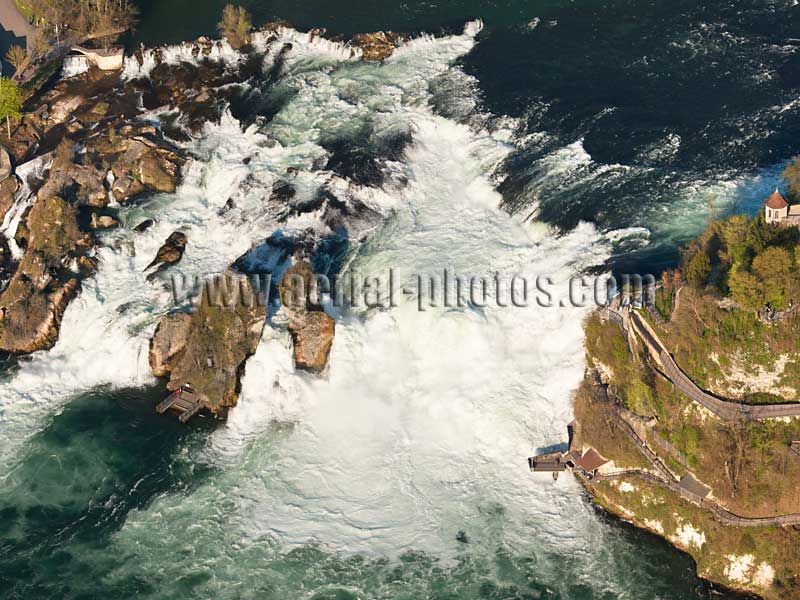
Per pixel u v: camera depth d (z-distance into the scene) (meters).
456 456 142.12
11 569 132.25
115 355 159.12
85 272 170.62
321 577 128.50
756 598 124.44
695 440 132.12
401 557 130.38
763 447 129.38
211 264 171.88
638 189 169.62
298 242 169.25
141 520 137.38
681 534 130.12
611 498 135.00
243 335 153.50
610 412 137.62
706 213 162.25
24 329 163.12
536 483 138.25
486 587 126.81
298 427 148.00
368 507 136.62
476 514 135.12
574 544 131.38
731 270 138.25
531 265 161.38
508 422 143.12
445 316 152.62
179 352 157.38
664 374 138.12
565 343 148.62
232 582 128.75
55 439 149.25
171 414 152.00
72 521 138.00
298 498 138.50
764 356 133.75
